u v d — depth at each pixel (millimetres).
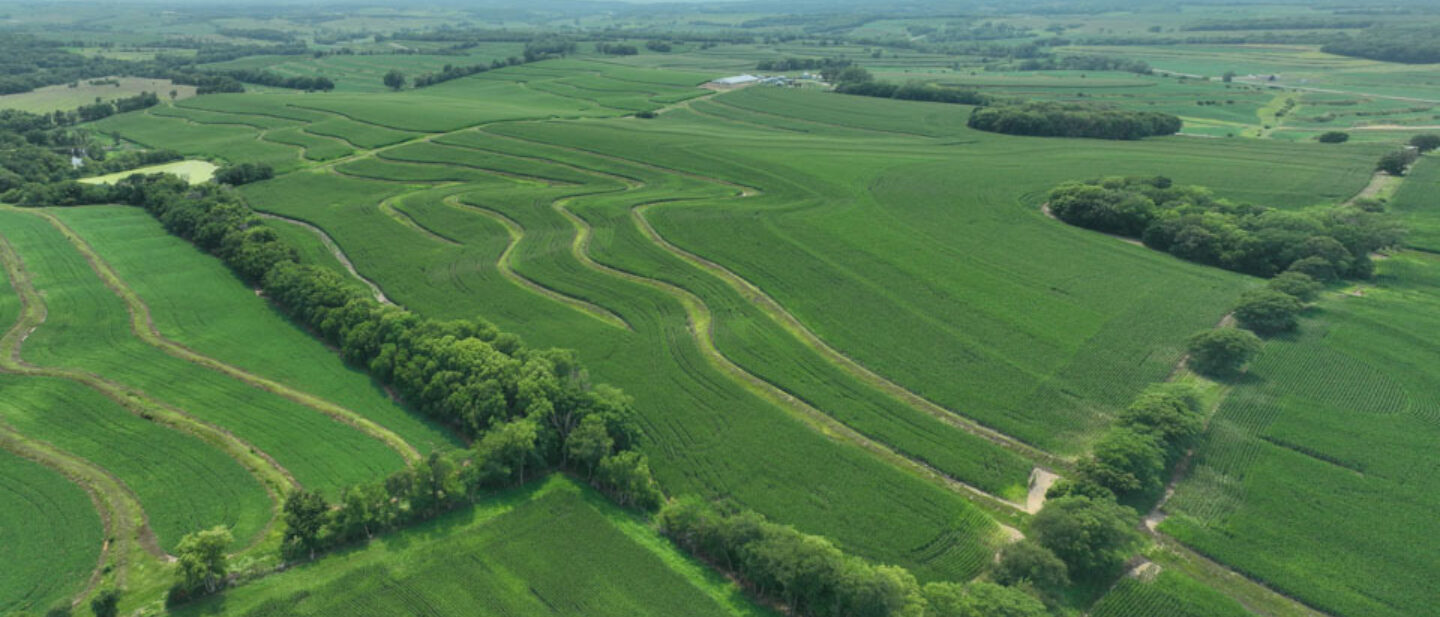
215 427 82312
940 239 134875
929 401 88812
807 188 164750
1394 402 84438
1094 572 62688
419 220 149500
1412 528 66938
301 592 60156
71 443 78875
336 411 86188
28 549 64438
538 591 61188
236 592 60562
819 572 57938
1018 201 155125
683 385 91375
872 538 67438
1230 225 126062
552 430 77562
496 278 123062
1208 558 64938
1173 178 165000
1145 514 69312
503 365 83188
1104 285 116062
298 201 165000
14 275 121500
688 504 68938
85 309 110812
